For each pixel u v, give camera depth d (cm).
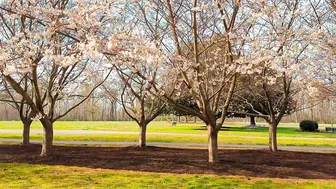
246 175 832
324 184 723
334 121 4378
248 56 740
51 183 714
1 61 492
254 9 718
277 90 1324
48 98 1101
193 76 893
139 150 1321
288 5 903
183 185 707
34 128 2895
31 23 904
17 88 900
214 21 895
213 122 957
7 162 991
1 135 2102
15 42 575
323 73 841
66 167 905
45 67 1165
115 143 1689
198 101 900
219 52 1038
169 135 2170
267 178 793
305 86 807
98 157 1103
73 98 1503
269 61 695
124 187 684
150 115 1449
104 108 4897
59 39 781
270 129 1341
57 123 4062
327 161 1089
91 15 562
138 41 504
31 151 1241
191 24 908
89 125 3575
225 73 878
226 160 1045
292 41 805
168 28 998
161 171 875
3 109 4603
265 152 1288
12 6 595
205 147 1520
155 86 727
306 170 915
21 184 702
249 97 1443
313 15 978
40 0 812
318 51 827
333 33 1002
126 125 3644
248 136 2188
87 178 766
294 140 1981
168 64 824
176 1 849
